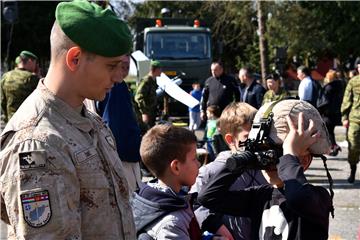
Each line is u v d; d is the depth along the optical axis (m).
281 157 2.43
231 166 2.43
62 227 1.77
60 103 1.89
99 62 1.89
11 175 1.79
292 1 31.53
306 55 36.06
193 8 38.31
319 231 2.46
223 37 31.17
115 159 2.02
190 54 18.14
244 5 25.20
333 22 32.38
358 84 8.48
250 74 10.59
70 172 1.82
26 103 1.92
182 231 2.62
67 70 1.89
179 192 2.85
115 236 1.90
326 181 8.68
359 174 9.37
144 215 2.65
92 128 1.96
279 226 2.51
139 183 4.98
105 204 1.89
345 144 13.60
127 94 4.85
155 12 39.25
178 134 2.79
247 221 2.98
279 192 2.58
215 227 2.92
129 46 1.94
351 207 7.02
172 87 8.96
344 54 33.00
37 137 1.81
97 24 1.86
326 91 11.59
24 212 1.76
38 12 31.80
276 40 32.66
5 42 30.16
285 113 2.50
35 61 8.44
